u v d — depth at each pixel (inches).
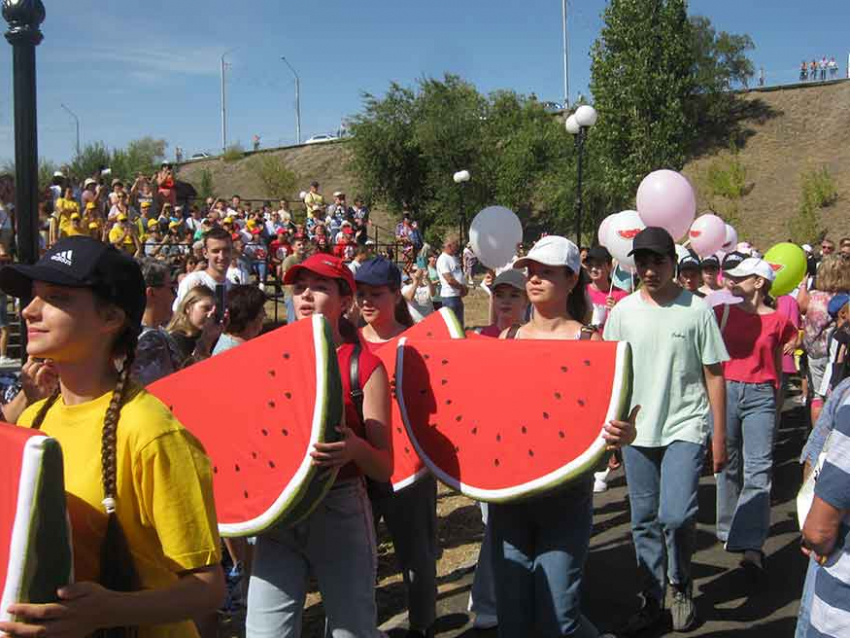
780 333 211.8
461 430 141.2
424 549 159.9
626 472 177.2
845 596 97.2
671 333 171.3
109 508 72.5
